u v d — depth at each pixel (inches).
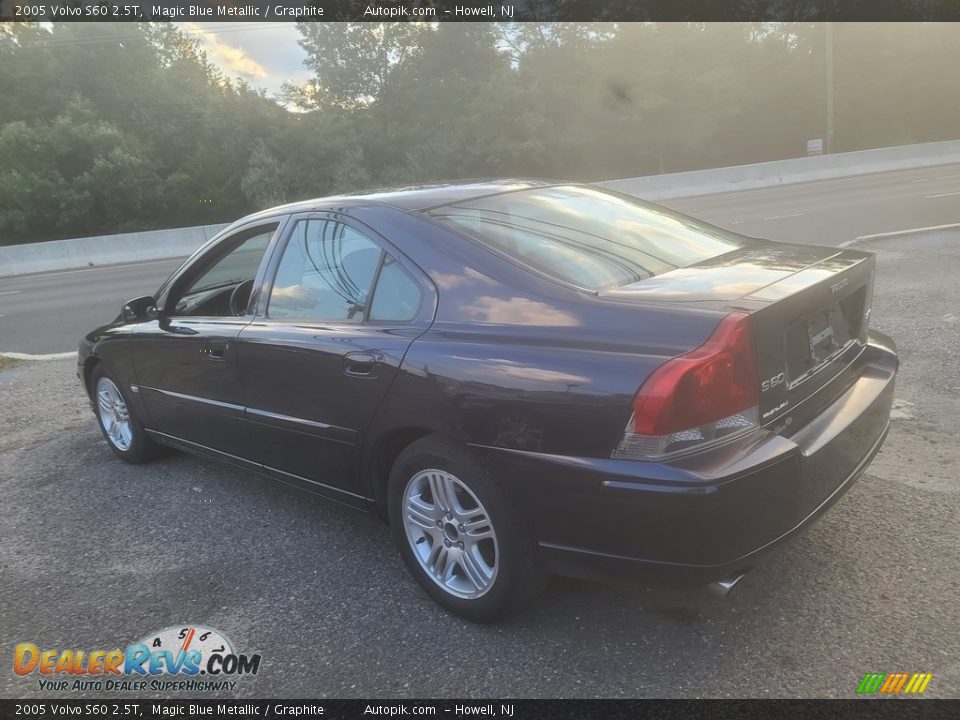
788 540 95.7
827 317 109.0
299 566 132.7
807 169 1051.9
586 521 94.6
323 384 123.3
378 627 113.3
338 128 1416.1
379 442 117.0
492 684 99.0
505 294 108.0
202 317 157.4
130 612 122.6
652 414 87.7
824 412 107.5
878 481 145.9
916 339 233.1
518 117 1460.4
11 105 1466.5
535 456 96.7
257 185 1336.1
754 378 91.3
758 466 88.7
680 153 1775.3
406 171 1421.0
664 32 1624.0
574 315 100.7
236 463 154.2
